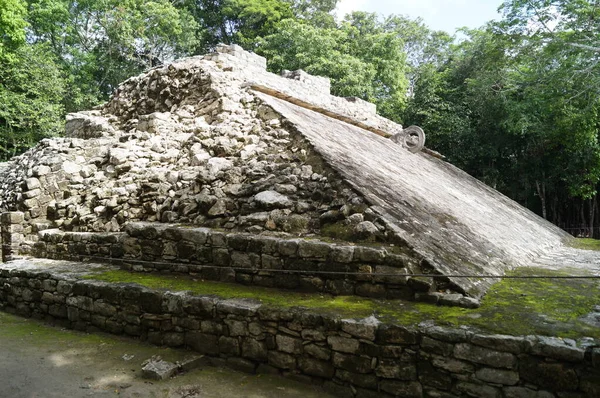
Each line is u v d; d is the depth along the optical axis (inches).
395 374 108.9
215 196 186.1
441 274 128.0
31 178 266.1
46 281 190.4
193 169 221.5
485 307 120.6
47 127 565.3
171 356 141.8
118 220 215.3
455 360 102.4
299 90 425.7
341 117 388.2
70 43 774.5
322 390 119.9
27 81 577.6
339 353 116.9
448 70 855.1
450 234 178.7
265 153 221.9
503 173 763.4
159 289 156.3
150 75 356.8
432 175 362.3
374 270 133.6
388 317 115.6
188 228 176.2
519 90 717.9
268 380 126.4
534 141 692.7
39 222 256.8
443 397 103.5
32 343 159.3
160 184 213.5
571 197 737.6
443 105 757.9
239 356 135.0
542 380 94.0
